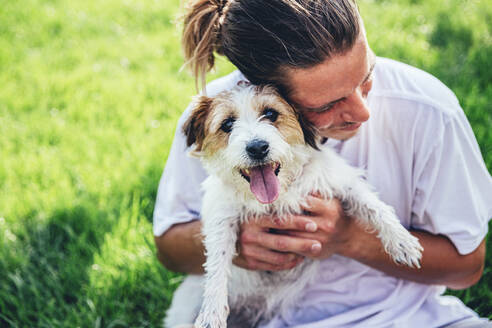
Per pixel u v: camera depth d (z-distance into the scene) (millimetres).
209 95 953
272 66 759
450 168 841
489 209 874
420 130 843
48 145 1576
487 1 2268
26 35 2334
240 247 886
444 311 867
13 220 1312
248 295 958
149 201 1321
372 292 876
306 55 728
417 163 854
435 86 864
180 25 870
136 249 1203
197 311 978
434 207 856
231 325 983
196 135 946
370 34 1996
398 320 845
